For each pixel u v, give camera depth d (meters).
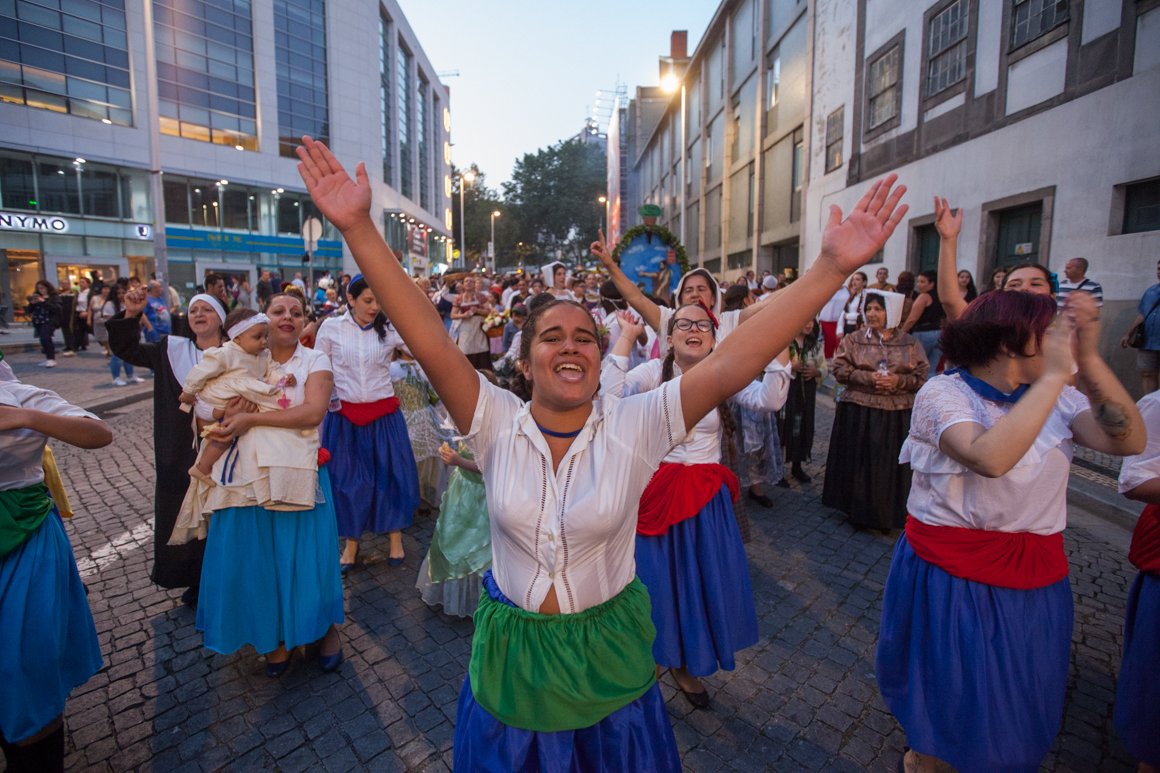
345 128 35.53
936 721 2.19
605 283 6.24
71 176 26.52
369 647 3.39
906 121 12.25
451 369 1.58
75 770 2.55
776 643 3.39
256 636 2.94
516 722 1.58
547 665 1.56
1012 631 2.07
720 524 2.87
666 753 1.72
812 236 16.72
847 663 3.22
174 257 30.03
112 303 11.70
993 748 2.07
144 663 3.25
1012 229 9.70
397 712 2.88
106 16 26.62
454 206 79.69
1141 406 2.17
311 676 3.15
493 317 7.84
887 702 2.41
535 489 1.56
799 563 4.32
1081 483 5.45
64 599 2.34
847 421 4.87
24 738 2.19
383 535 4.91
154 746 2.68
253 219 32.78
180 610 3.75
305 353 3.11
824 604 3.78
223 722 2.82
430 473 5.27
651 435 1.57
